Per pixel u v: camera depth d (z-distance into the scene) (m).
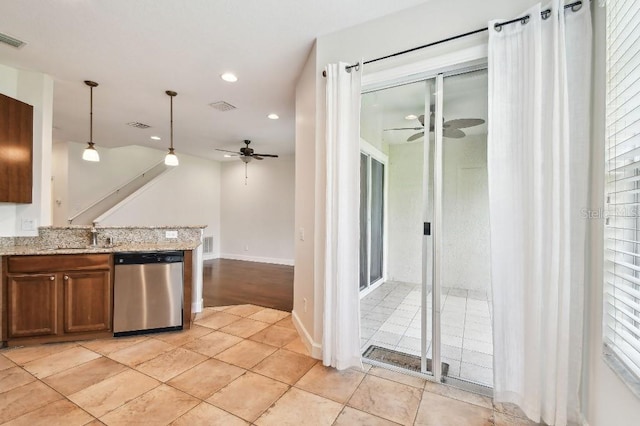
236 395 2.02
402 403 1.95
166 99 3.77
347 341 2.29
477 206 2.13
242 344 2.81
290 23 2.31
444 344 2.22
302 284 2.96
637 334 1.22
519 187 1.77
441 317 2.22
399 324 2.42
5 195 2.77
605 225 1.47
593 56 1.58
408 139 2.36
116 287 2.90
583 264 1.61
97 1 2.06
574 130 1.61
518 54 1.75
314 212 2.59
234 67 2.97
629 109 1.32
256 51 2.69
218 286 5.16
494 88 1.79
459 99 2.16
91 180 6.39
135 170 7.09
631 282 1.37
